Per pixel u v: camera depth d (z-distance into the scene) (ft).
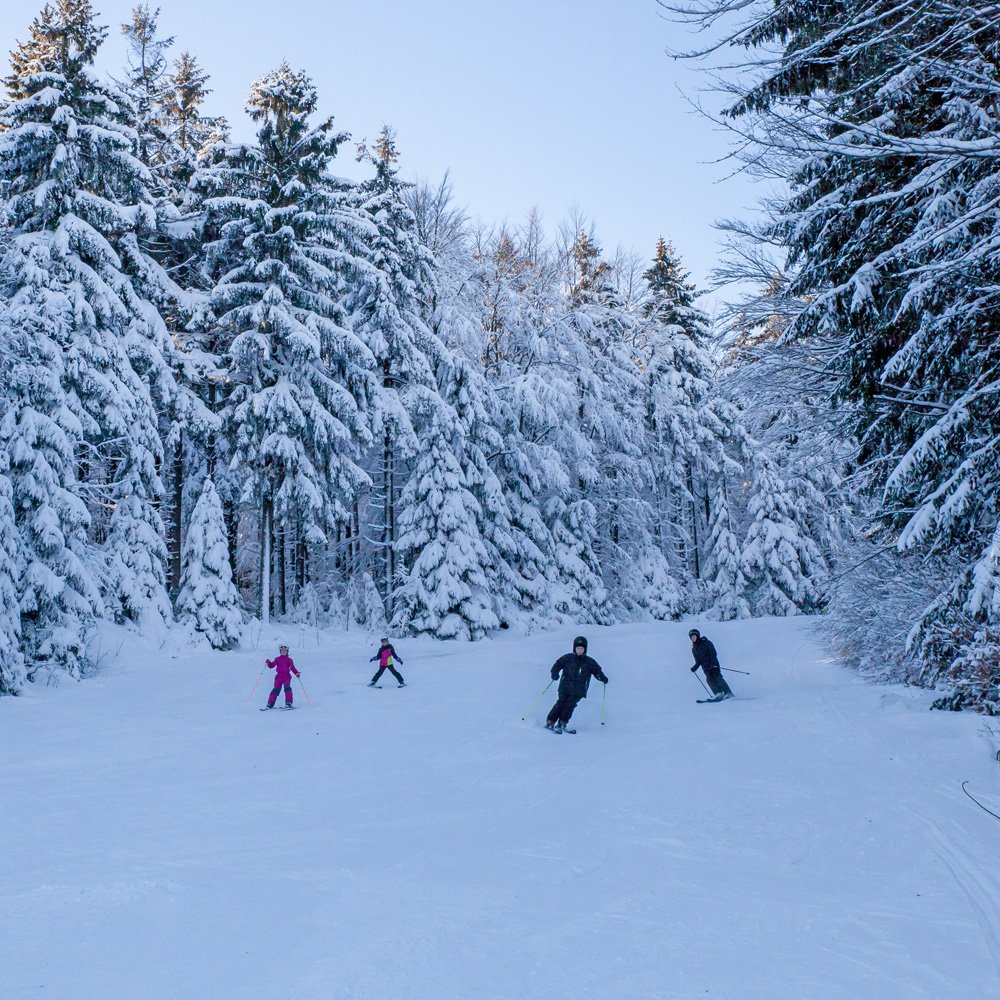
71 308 70.85
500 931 13.97
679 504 144.56
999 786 22.39
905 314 28.94
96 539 85.30
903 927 13.48
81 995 11.62
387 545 97.81
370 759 31.96
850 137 28.40
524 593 103.35
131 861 18.58
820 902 14.92
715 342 46.03
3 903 15.69
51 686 56.13
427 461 92.38
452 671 63.10
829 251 34.50
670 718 40.55
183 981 12.07
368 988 11.73
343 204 100.68
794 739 31.78
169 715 44.01
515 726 39.81
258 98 90.94
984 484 26.86
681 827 20.75
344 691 53.57
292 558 110.22
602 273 133.90
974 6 21.50
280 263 85.87
